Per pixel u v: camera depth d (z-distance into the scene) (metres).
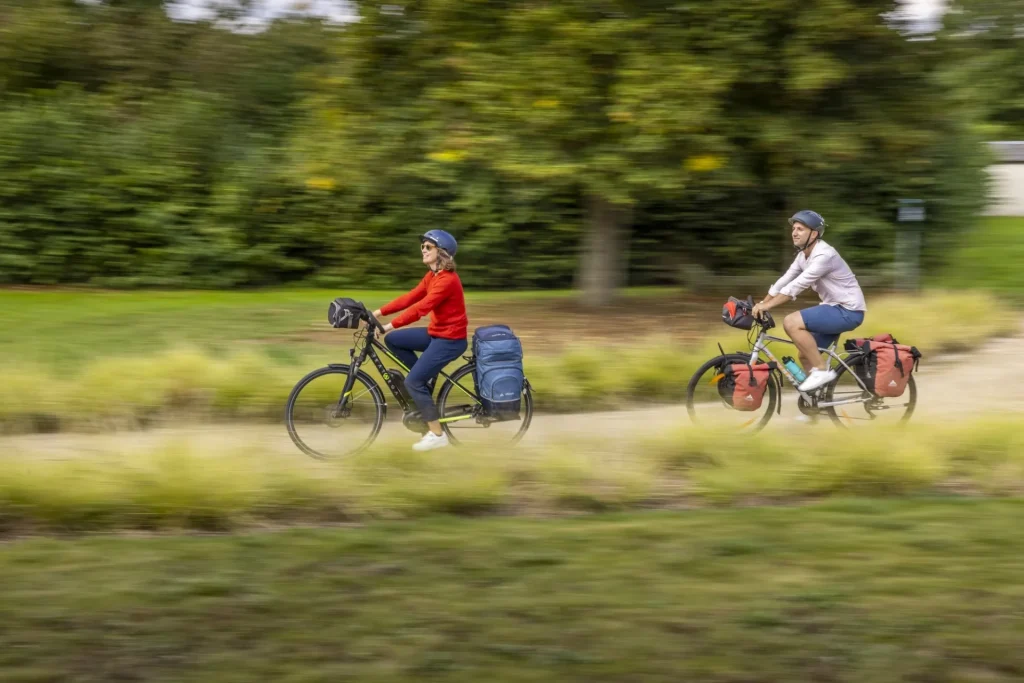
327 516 6.02
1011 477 6.60
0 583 4.74
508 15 11.09
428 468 6.54
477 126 11.23
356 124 12.14
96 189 15.91
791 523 5.62
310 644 4.03
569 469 6.45
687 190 13.59
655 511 6.05
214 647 4.00
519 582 4.72
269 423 8.55
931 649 3.92
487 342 7.43
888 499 6.20
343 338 11.52
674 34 10.97
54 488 5.92
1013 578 4.70
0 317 12.66
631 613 4.32
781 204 15.52
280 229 16.17
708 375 8.09
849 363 7.88
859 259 15.05
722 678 3.70
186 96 17.31
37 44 17.41
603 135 11.32
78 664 3.85
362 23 11.82
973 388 9.33
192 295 15.16
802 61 10.78
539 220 15.54
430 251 7.21
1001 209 24.16
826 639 4.02
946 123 12.73
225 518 5.88
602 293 13.42
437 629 4.17
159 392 8.57
